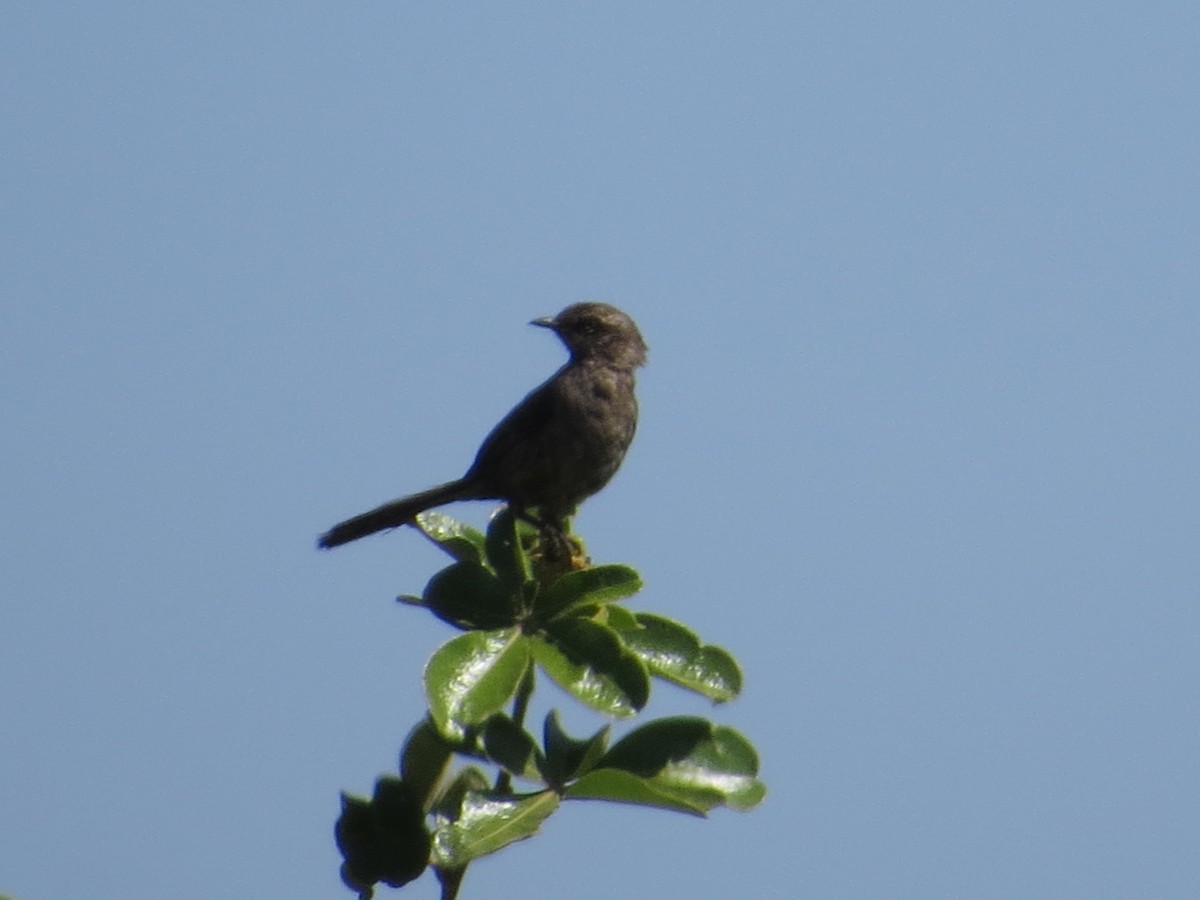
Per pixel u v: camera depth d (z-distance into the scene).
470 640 9.65
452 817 9.07
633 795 9.21
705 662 10.41
